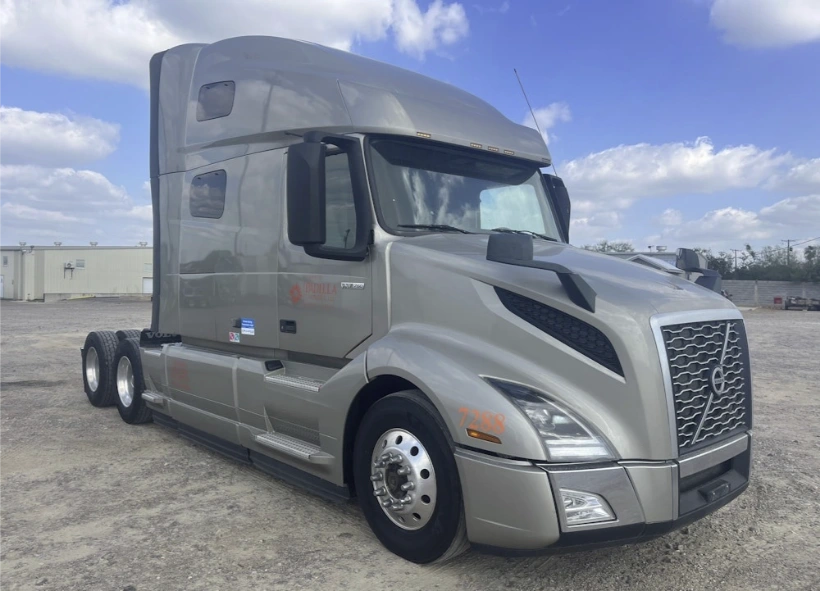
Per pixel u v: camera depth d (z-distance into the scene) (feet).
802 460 19.89
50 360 40.91
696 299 12.68
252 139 17.63
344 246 14.67
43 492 16.42
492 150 16.29
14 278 177.17
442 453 11.78
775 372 37.91
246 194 17.69
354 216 14.46
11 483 17.07
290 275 16.07
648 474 10.94
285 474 15.83
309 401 14.66
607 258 14.57
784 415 26.40
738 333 13.33
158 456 19.74
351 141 14.07
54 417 24.77
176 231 20.74
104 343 25.39
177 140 20.84
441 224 14.94
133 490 16.63
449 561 12.74
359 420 14.10
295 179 13.05
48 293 178.60
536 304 11.85
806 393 31.37
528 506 10.59
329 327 15.02
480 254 13.19
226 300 18.29
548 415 11.00
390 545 12.91
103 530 14.05
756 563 12.88
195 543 13.43
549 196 18.07
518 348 11.71
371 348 13.43
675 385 11.38
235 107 18.42
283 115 16.49
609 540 10.83
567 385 11.28
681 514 11.20
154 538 13.66
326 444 14.29
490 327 12.06
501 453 10.86
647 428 10.99
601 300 11.51
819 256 176.96
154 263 22.15
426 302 13.03
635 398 11.00
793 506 15.98
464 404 11.36
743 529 14.55
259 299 17.06
